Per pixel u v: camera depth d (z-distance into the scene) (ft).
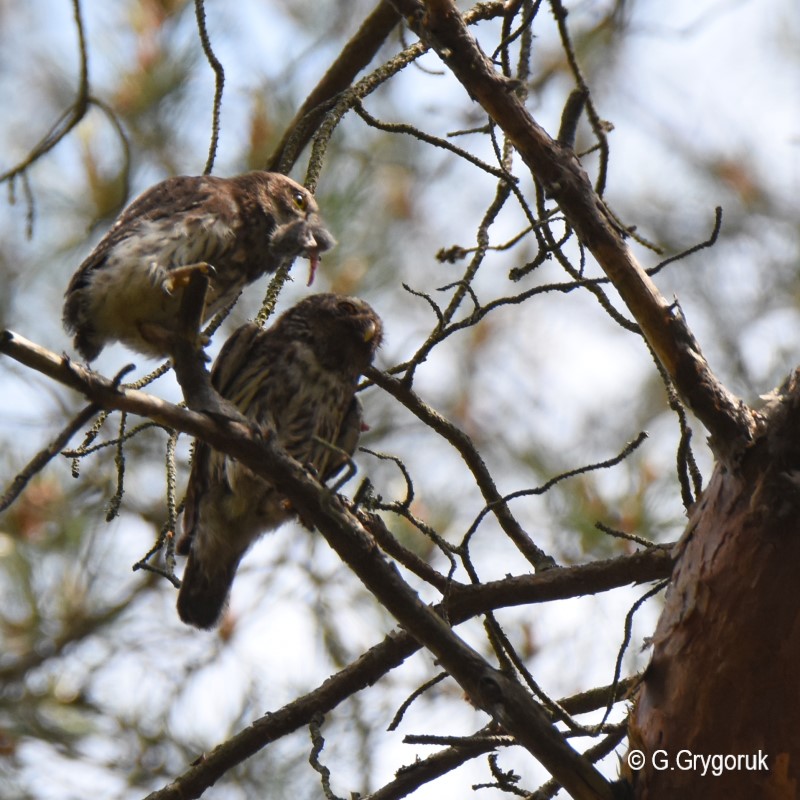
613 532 24.54
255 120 44.14
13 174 30.63
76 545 45.34
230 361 33.63
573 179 21.49
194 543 33.04
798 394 20.88
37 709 44.06
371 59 32.04
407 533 41.75
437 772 24.50
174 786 25.12
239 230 32.24
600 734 23.22
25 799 41.57
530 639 38.52
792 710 20.27
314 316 34.86
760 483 20.75
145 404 19.26
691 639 20.99
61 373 18.28
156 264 29.76
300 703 25.22
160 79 43.96
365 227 48.73
